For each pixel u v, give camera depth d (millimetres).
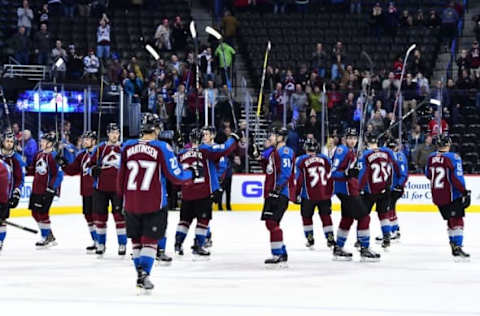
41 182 34250
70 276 25859
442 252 33594
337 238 30578
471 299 21859
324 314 19594
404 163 37344
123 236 31141
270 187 28000
